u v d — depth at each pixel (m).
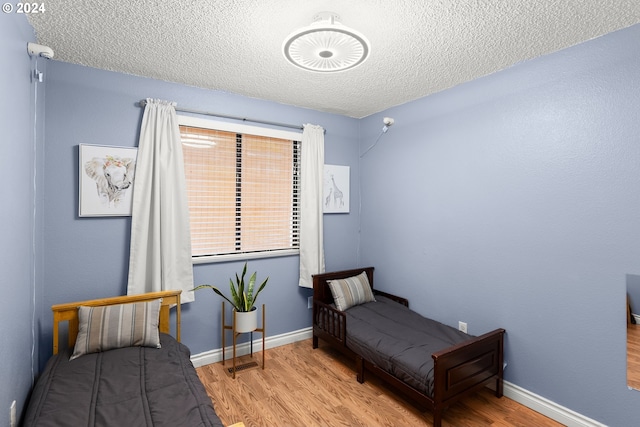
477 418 2.19
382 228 3.61
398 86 2.86
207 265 2.95
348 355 2.79
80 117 2.41
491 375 2.34
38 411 1.44
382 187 3.60
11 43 1.51
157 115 2.64
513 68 2.41
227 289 3.05
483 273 2.62
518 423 2.15
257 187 3.25
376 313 3.07
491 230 2.56
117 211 2.52
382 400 2.39
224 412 2.23
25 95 1.77
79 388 1.63
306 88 2.91
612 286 1.95
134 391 1.62
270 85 2.84
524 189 2.35
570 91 2.12
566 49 2.14
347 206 3.82
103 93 2.49
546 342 2.24
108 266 2.51
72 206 2.38
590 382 2.04
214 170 3.01
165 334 2.40
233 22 1.87
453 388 2.08
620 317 1.92
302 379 2.68
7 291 1.47
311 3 1.68
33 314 2.02
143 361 1.95
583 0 1.64
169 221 2.65
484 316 2.61
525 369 2.35
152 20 1.85
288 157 3.45
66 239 2.36
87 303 2.23
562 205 2.15
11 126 1.52
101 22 1.86
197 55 2.29
